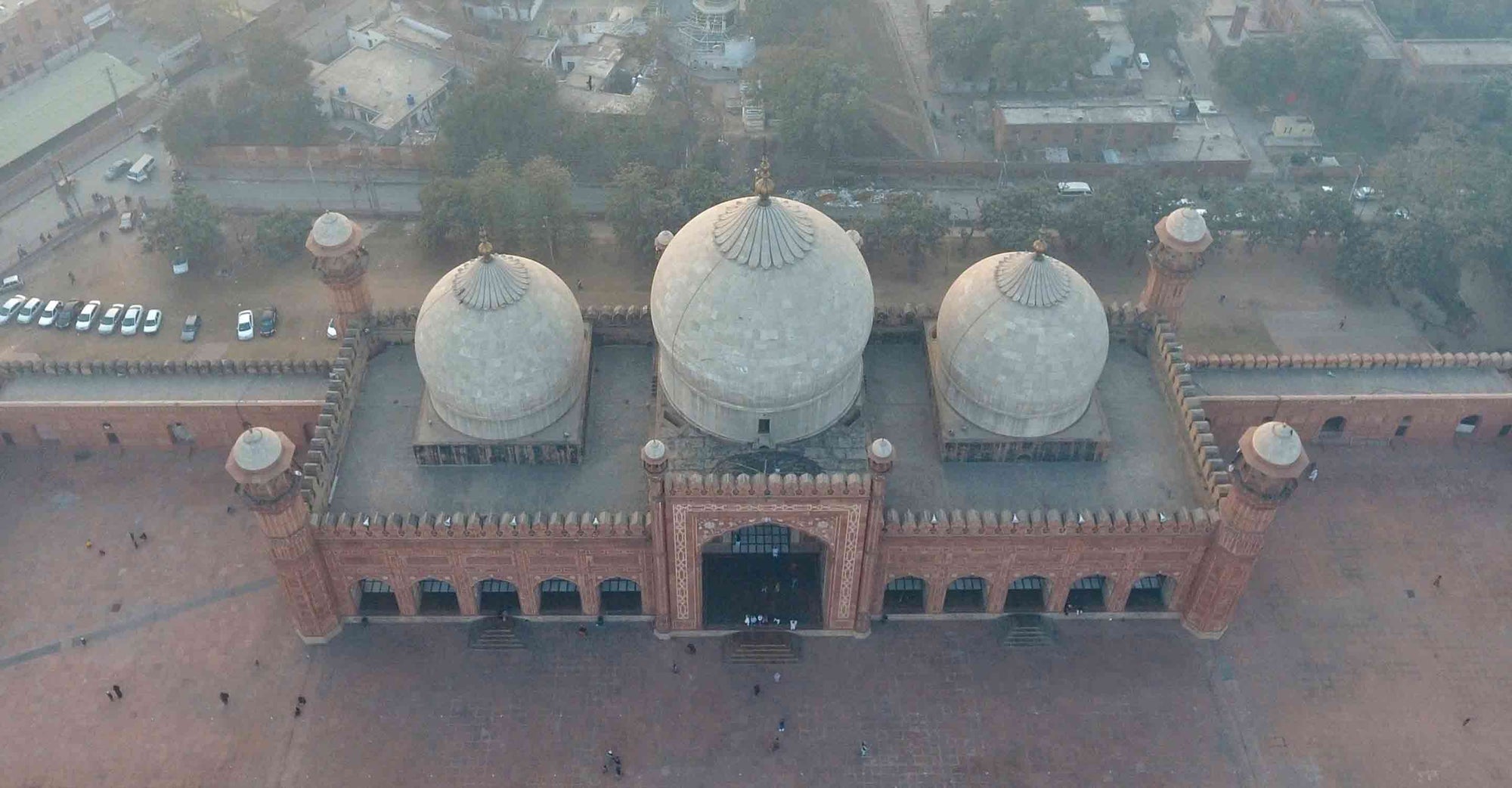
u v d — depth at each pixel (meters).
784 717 67.00
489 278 65.81
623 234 104.44
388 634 70.69
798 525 63.50
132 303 102.62
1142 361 77.19
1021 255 67.44
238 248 108.56
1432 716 67.19
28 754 64.88
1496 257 101.69
